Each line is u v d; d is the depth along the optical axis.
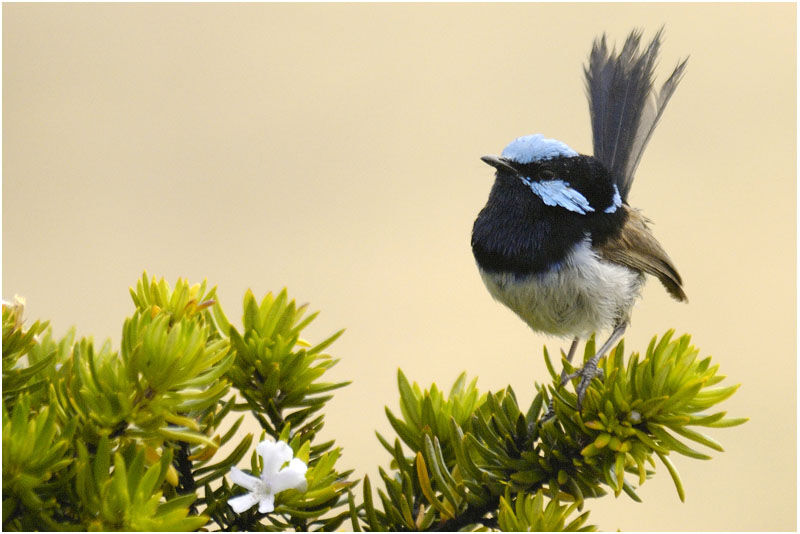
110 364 2.53
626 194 2.89
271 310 2.79
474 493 2.78
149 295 2.78
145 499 2.19
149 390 2.47
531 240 2.86
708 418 2.78
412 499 2.78
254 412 2.78
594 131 2.90
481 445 2.78
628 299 2.87
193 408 2.48
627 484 2.78
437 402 2.79
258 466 2.70
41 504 2.20
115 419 2.39
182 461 2.71
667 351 2.78
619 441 2.78
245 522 2.68
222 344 2.71
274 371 2.78
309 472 2.67
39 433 2.20
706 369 2.78
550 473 2.78
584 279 2.86
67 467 2.27
